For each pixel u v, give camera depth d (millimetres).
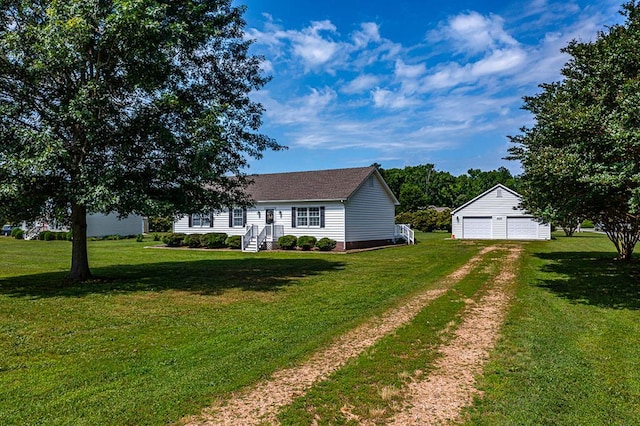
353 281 11492
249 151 12867
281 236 23891
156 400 4023
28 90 9586
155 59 9586
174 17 10789
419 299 8883
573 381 4434
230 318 7324
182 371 4785
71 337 6191
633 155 7109
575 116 7586
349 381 4492
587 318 7148
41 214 10156
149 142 10469
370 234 25516
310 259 17938
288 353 5414
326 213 23297
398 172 81688
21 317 7441
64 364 5031
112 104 9828
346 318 7270
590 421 3596
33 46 8742
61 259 18688
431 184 77125
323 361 5121
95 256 20031
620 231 15281
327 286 10680
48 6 9523
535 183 8711
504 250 21156
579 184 7910
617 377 4527
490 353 5375
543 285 10547
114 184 9578
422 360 5137
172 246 26703
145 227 47719
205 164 10141
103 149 10336
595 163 7457
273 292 9852
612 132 6922
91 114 9031
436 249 22609
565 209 8461
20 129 9172
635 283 10672
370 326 6742
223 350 5539
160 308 8156
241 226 26156
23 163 8484
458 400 4031
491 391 4219
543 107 9609
